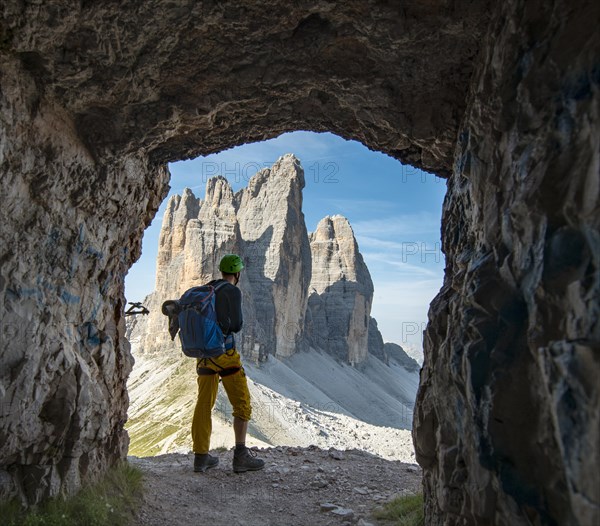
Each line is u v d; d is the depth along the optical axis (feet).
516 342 10.87
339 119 22.06
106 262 22.48
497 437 10.71
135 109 19.20
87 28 16.01
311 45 17.33
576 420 8.08
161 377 335.06
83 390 18.94
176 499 22.39
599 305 8.09
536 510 9.93
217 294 24.20
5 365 16.24
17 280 16.67
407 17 15.64
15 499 16.88
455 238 17.80
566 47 10.31
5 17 15.01
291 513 21.80
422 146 20.12
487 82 14.21
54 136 17.85
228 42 17.37
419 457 16.98
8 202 16.38
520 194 10.94
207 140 23.52
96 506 18.21
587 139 9.21
